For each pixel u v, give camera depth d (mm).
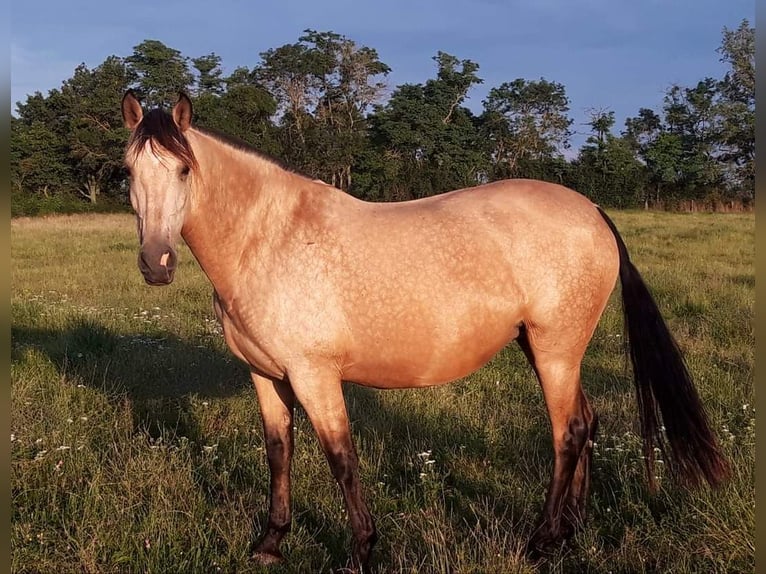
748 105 46188
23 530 3182
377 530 3361
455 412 4891
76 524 3273
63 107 44281
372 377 3160
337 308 2961
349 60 43219
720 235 17547
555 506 3223
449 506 3676
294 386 3006
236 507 3594
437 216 3111
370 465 4090
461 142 46375
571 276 3150
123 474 3725
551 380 3270
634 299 3361
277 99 43469
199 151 2928
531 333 3225
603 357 6270
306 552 3236
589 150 48219
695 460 3150
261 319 2990
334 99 45219
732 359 5945
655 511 3465
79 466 3811
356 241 3004
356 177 42438
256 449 4215
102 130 42906
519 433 4531
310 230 3027
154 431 4637
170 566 3021
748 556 2836
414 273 2979
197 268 11828
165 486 3645
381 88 44969
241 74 43469
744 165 45875
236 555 3164
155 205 2715
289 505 3299
